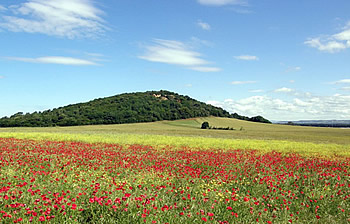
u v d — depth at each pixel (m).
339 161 21.39
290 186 12.54
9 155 17.91
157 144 31.00
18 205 7.91
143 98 148.00
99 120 116.06
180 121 124.12
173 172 14.34
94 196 8.98
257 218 8.57
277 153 25.84
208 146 30.59
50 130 75.62
